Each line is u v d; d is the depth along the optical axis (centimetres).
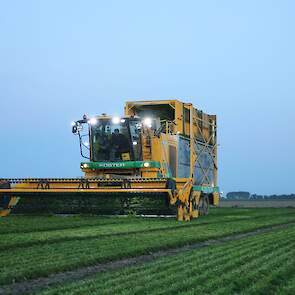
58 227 2009
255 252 1344
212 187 3269
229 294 872
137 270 1077
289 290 917
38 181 2614
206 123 3331
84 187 2552
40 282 998
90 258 1214
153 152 2694
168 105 2992
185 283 934
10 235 1694
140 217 2577
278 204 7656
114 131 2728
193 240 1634
